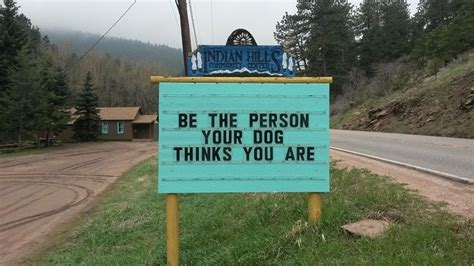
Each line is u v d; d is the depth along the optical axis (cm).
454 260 377
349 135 2398
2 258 786
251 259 476
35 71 4138
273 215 608
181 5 1454
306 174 514
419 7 7688
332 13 6262
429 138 1842
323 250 436
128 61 9550
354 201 561
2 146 3847
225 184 507
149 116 6438
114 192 1428
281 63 582
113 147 4288
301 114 516
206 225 698
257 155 511
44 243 868
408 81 3869
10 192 1602
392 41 6950
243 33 666
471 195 610
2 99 3981
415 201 569
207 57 581
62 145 4616
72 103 5553
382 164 994
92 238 829
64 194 1512
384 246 413
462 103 2173
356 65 7162
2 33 4591
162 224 834
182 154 504
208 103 507
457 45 3753
